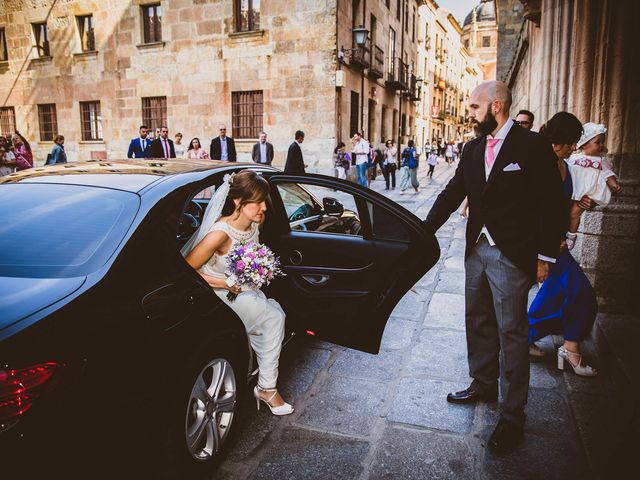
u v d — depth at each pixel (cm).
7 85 1945
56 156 1123
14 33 1888
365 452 250
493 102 242
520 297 246
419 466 240
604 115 419
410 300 486
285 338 320
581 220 431
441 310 458
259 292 268
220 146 1110
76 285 178
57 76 1839
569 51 526
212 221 250
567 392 308
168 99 1664
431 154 2052
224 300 253
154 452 186
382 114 2255
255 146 1142
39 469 145
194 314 214
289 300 306
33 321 156
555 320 333
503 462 242
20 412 142
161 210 224
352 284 295
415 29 2853
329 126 1484
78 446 154
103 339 168
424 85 3550
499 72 1906
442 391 312
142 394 178
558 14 539
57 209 221
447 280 552
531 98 935
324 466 239
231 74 1568
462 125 5438
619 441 255
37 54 1877
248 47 1535
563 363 335
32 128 1938
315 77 1479
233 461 242
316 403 297
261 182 241
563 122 289
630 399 293
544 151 237
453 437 263
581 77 434
